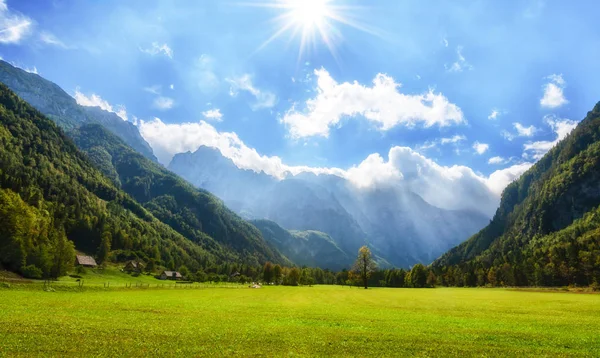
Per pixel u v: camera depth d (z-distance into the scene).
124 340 24.81
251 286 159.00
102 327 29.55
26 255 113.44
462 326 37.09
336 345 25.84
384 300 82.19
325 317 43.94
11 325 28.22
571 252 181.12
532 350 25.34
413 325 37.44
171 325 32.66
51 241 154.50
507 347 26.27
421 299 85.94
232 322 36.75
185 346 23.81
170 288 117.12
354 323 38.44
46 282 85.88
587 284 158.50
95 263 192.88
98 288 87.19
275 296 92.00
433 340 28.48
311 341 27.03
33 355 19.95
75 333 26.33
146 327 30.73
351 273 182.00
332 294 105.25
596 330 35.25
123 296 73.00
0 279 79.69
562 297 93.31
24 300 51.28
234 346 24.47
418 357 22.81
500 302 75.50
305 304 67.31
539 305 67.44
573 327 37.19
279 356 22.11
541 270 180.62
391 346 25.91
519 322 41.03
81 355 20.45
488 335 31.08
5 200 120.12
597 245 179.62
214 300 71.00
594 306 65.12
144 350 22.23
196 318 38.84
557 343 27.98
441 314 50.03
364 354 23.33
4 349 20.88
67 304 48.34
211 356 21.53
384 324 37.88
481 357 23.12
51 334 25.50
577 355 24.03
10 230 114.12
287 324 36.53
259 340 26.89
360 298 89.06
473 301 78.75
